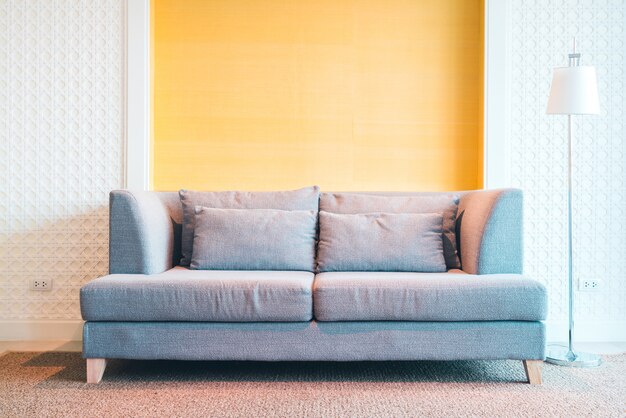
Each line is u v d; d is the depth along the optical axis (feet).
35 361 9.93
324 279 8.90
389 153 12.26
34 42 11.62
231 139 12.19
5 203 11.65
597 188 11.81
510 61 11.78
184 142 12.17
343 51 12.21
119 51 11.64
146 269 9.32
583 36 11.78
